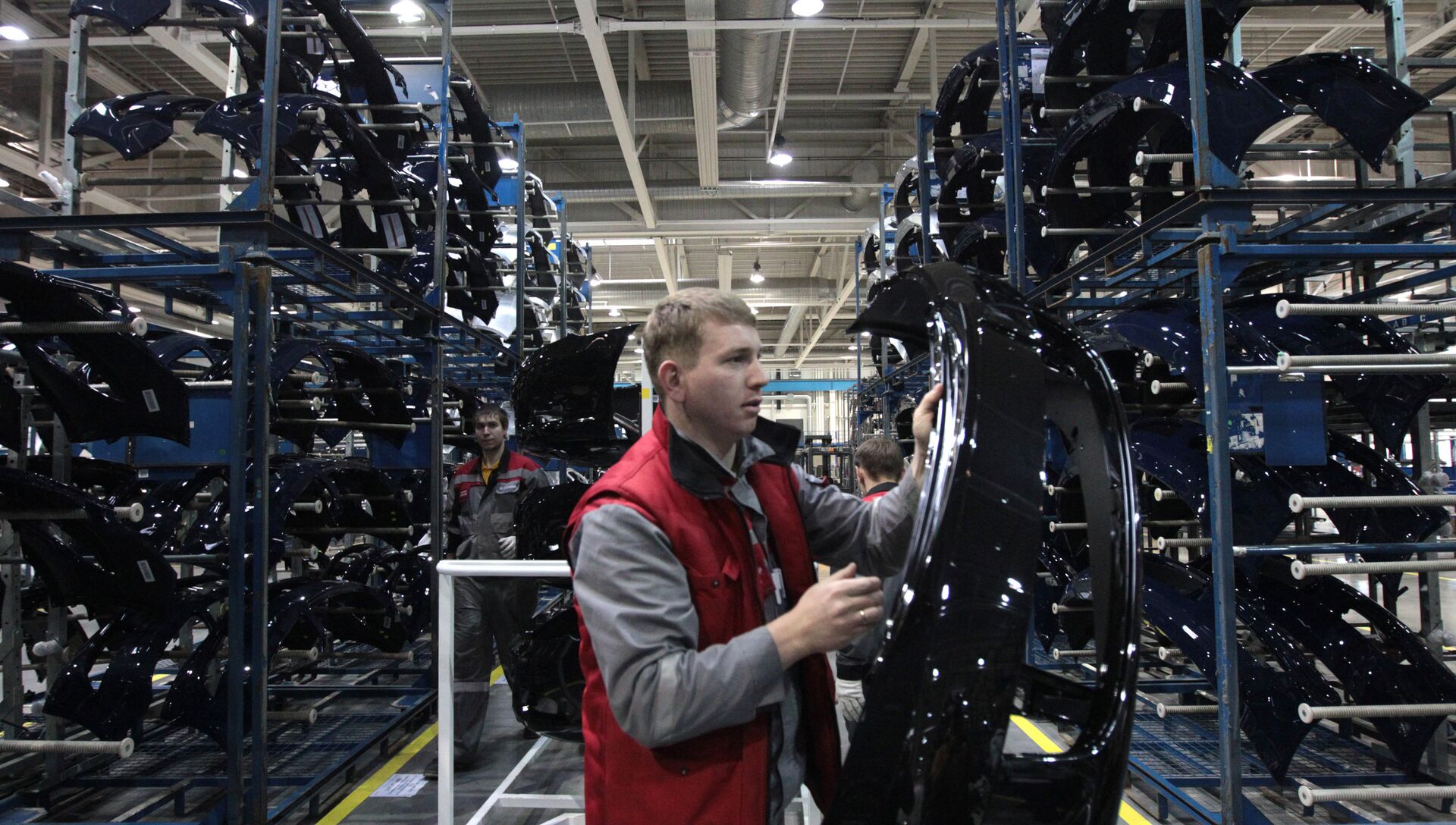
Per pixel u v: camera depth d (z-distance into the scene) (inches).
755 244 570.9
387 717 160.7
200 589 132.4
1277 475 113.2
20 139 299.7
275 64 114.3
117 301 100.3
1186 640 107.1
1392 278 225.9
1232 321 111.0
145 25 119.0
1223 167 98.5
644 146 433.4
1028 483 37.1
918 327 47.1
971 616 34.0
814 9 252.2
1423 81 323.9
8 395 104.7
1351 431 159.6
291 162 130.0
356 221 150.3
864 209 460.1
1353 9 284.8
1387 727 111.1
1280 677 102.5
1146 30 117.9
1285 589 122.3
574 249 364.2
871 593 35.9
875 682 34.1
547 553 114.0
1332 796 90.7
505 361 241.0
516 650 109.0
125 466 143.2
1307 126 161.3
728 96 336.5
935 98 330.3
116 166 335.9
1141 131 116.6
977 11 317.1
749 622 41.3
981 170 175.8
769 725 40.3
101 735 105.3
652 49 355.3
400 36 328.8
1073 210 134.3
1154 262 114.0
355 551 189.9
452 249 193.0
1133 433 119.9
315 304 156.5
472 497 158.2
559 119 376.5
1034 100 163.2
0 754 129.0
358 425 154.2
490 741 157.8
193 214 110.4
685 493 41.0
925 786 32.4
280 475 123.9
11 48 258.1
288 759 136.9
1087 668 164.4
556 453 105.1
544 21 317.1
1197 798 115.4
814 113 422.6
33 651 127.3
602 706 41.3
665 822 38.4
